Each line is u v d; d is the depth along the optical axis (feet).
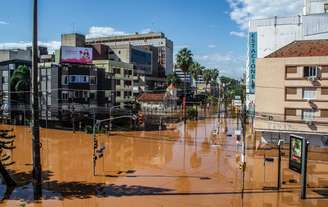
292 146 116.16
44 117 289.12
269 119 194.49
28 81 304.30
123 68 380.58
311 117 188.03
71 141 228.22
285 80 192.03
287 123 190.49
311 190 121.39
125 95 382.63
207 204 105.91
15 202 105.40
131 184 128.26
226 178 137.80
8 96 302.86
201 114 436.76
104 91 318.65
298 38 245.86
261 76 196.75
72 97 290.56
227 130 289.33
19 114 306.55
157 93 452.76
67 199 109.40
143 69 544.21
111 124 288.92
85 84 297.74
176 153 191.31
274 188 123.44
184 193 116.78
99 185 126.52
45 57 381.81
